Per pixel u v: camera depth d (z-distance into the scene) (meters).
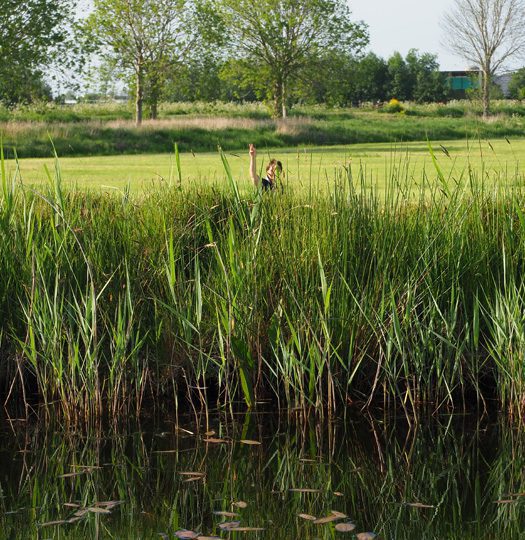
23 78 36.41
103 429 6.64
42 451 6.21
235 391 7.18
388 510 5.28
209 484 5.65
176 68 44.59
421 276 7.11
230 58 49.66
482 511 5.28
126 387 7.02
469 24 55.78
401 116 55.56
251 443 6.36
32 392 7.33
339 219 7.32
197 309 6.81
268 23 47.84
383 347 7.11
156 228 7.84
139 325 6.98
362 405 7.07
